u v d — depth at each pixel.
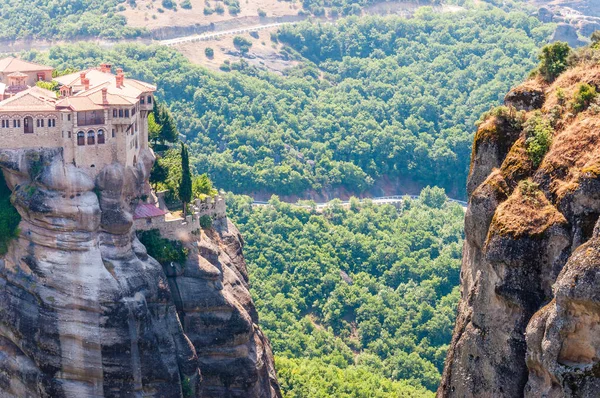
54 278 134.12
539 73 94.75
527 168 85.25
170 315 138.62
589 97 85.94
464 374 85.25
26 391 136.50
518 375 81.31
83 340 133.38
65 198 133.88
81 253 134.12
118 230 135.50
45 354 134.38
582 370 74.38
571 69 91.81
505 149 88.94
